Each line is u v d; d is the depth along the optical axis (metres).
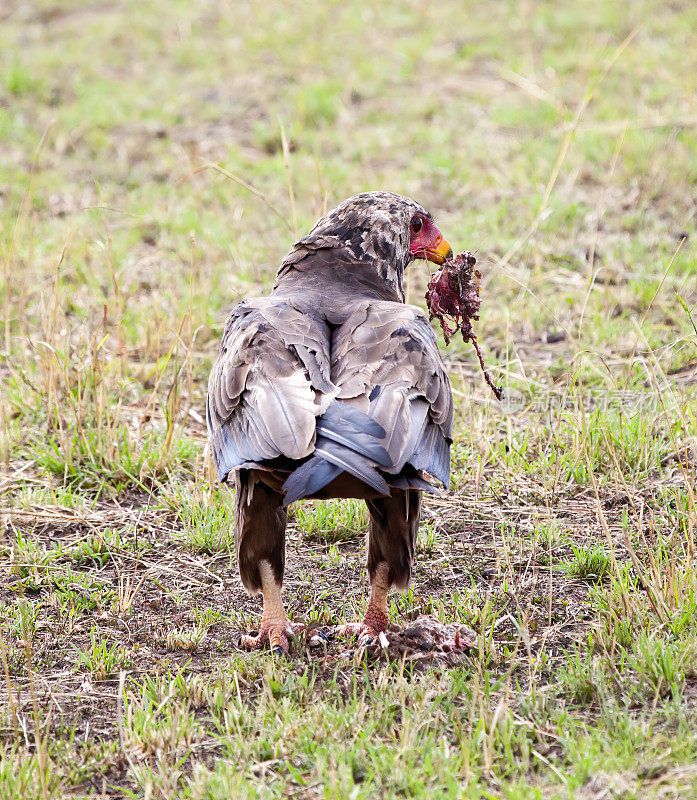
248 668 9.91
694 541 11.52
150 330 17.03
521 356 16.78
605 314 17.53
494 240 20.09
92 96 28.70
